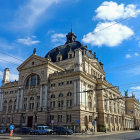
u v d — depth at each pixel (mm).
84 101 52719
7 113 68938
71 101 51938
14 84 70062
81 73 52094
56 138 31266
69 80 54031
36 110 57656
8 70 78625
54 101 55594
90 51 79562
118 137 36406
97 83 63562
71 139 29656
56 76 56719
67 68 68500
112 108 71562
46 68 59031
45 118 53812
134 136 40375
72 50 71688
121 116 82688
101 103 61094
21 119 61094
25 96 63281
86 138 32406
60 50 76562
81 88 51938
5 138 28875
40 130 43125
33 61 63969
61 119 51969
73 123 48688
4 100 72625
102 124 58469
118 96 83125
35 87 60969
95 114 58031
